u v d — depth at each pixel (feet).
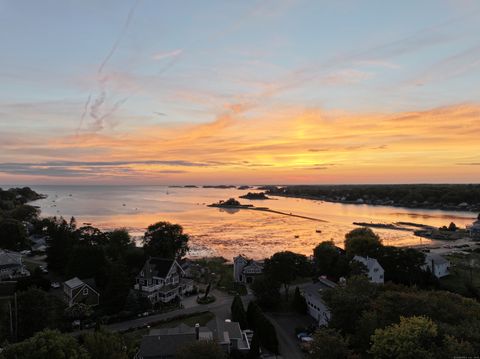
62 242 332.80
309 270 277.44
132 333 200.44
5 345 136.05
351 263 293.02
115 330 203.72
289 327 215.92
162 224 358.84
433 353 117.29
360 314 170.09
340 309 173.78
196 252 452.76
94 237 355.97
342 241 533.55
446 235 571.28
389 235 588.91
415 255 299.38
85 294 241.14
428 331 126.41
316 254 332.60
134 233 582.35
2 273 305.73
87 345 139.03
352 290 189.88
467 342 117.39
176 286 265.95
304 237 567.59
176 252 361.92
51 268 335.67
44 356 120.57
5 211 614.34
